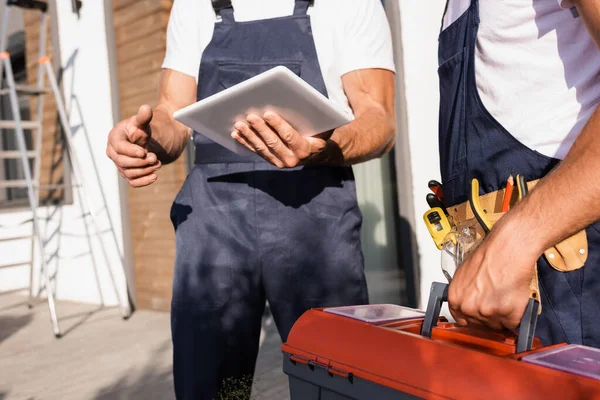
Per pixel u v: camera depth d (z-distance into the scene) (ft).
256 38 4.66
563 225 2.27
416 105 11.03
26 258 19.12
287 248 4.43
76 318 15.16
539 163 3.02
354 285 4.52
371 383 2.59
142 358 11.02
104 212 16.05
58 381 10.07
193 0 4.98
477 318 2.50
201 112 3.43
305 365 2.92
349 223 4.54
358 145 4.24
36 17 18.34
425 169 11.03
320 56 4.65
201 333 4.53
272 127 3.32
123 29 14.83
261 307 4.68
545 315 3.07
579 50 2.90
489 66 3.25
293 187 4.44
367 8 4.66
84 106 16.29
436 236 3.34
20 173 20.15
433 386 2.33
